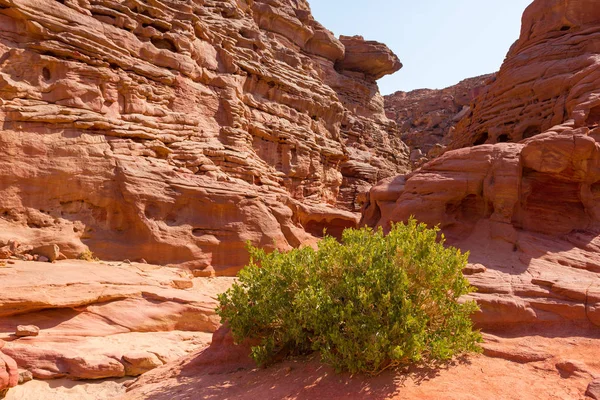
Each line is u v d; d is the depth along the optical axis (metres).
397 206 12.94
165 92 22.44
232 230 20.08
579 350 7.15
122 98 20.41
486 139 20.83
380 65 49.34
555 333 7.81
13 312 12.00
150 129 20.56
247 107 28.53
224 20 28.81
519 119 17.97
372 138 46.12
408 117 69.62
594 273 9.27
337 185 37.34
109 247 17.52
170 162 21.05
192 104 23.84
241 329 8.59
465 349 7.45
